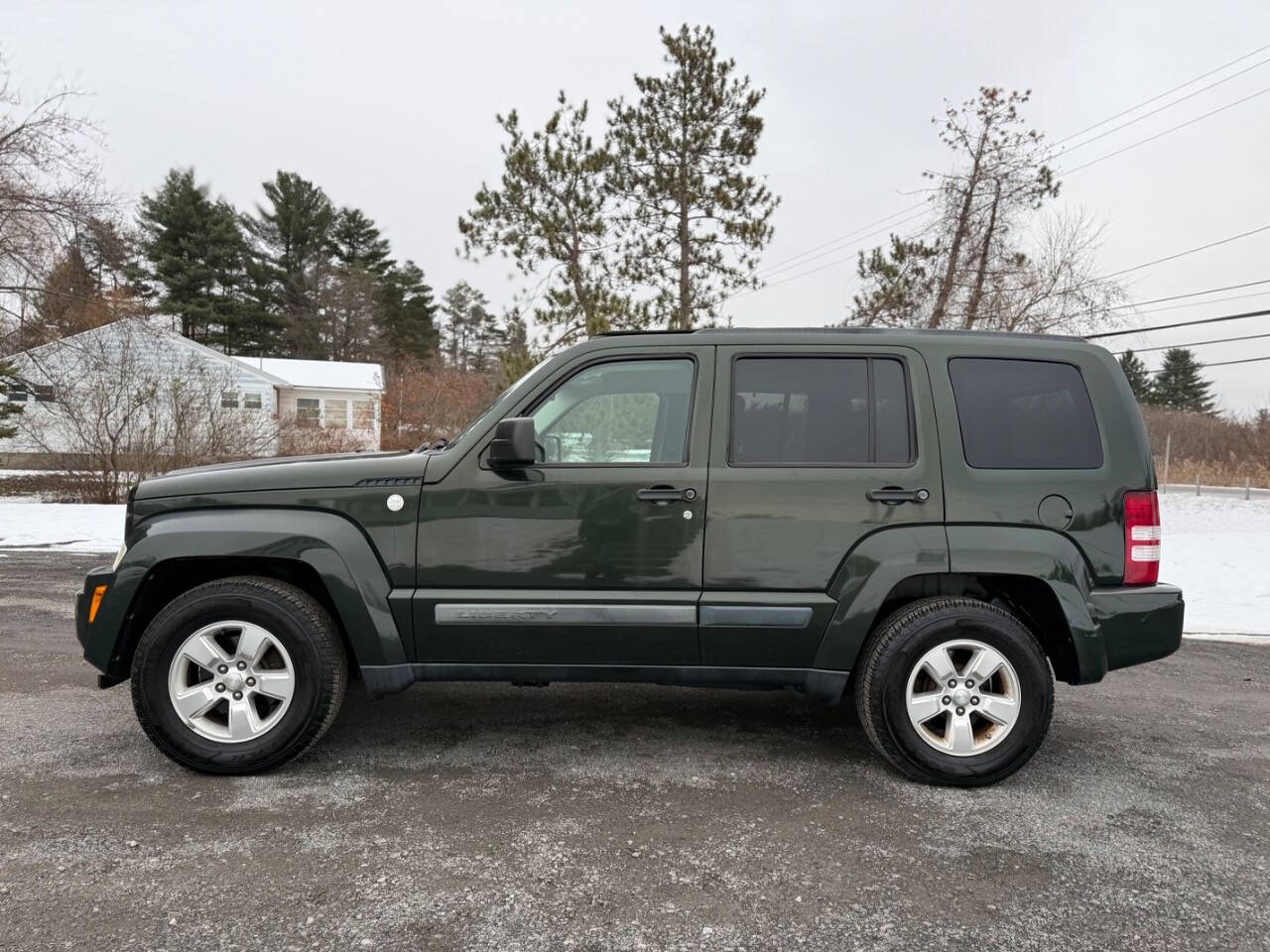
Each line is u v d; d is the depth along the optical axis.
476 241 19.70
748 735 4.16
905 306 24.00
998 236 24.69
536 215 19.42
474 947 2.28
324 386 35.00
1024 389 3.67
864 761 3.83
